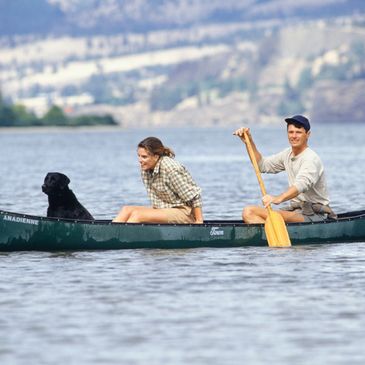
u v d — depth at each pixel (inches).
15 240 1722.4
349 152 7396.7
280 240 1781.5
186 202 1782.7
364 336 1195.3
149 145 1743.4
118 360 1111.0
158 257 1696.6
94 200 3048.7
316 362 1102.4
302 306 1341.0
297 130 1768.0
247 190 3442.4
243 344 1168.8
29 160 6565.0
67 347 1158.3
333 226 1831.9
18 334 1210.6
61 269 1598.2
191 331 1221.7
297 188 1760.6
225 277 1534.2
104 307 1341.0
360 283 1487.5
